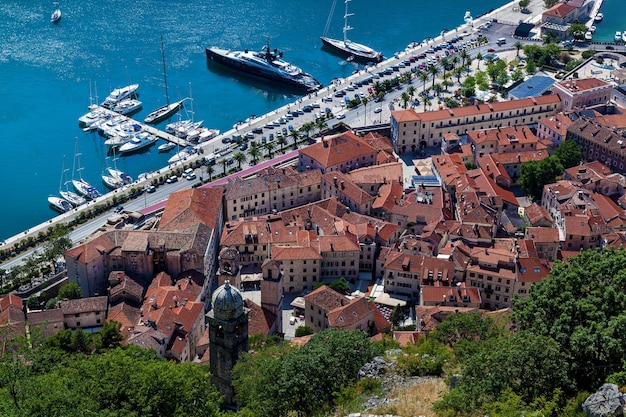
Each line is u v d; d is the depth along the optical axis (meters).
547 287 155.75
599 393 126.50
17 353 170.25
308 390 167.75
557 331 147.38
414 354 176.12
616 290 149.25
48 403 147.00
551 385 139.00
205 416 166.00
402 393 158.12
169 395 161.88
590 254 159.50
